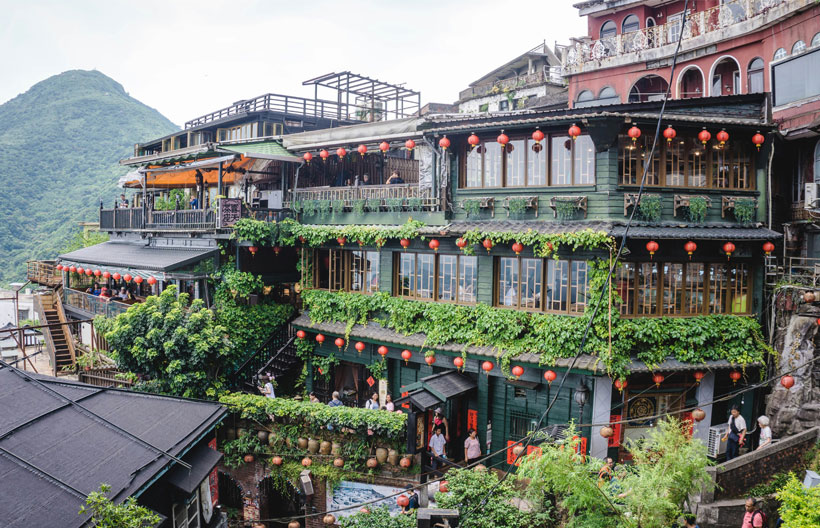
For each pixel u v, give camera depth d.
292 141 22.45
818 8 18.20
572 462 10.44
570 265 15.70
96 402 11.34
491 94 36.22
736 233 15.59
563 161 16.11
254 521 15.65
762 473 13.83
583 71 27.61
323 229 20.33
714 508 13.08
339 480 16.06
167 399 12.42
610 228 14.72
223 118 29.53
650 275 15.73
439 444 15.83
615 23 27.38
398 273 19.36
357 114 31.08
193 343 17.44
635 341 15.09
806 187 16.59
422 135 18.23
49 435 9.56
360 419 15.62
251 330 21.38
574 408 15.52
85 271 25.42
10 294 47.62
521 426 16.52
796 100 17.52
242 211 21.25
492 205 16.92
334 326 20.08
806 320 15.19
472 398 17.20
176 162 24.83
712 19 23.33
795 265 17.22
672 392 15.73
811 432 14.20
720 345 15.81
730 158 16.67
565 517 12.16
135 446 10.12
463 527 11.70
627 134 15.43
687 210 15.99
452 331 17.23
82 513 7.91
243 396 17.66
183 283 22.42
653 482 10.16
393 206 18.95
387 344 18.59
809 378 15.09
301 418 16.66
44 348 30.08
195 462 11.44
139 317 18.02
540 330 15.65
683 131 16.05
